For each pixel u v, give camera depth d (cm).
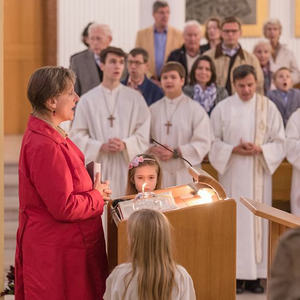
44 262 345
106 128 720
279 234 353
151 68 855
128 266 311
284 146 708
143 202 354
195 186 377
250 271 688
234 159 705
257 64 809
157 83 812
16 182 812
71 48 857
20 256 359
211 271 348
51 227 345
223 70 801
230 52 802
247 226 697
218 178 728
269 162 700
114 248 390
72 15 857
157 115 730
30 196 346
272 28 866
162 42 854
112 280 313
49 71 344
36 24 1045
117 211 364
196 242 345
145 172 439
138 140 709
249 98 710
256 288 681
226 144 705
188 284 312
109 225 390
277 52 847
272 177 788
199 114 719
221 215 346
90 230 355
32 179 339
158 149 706
